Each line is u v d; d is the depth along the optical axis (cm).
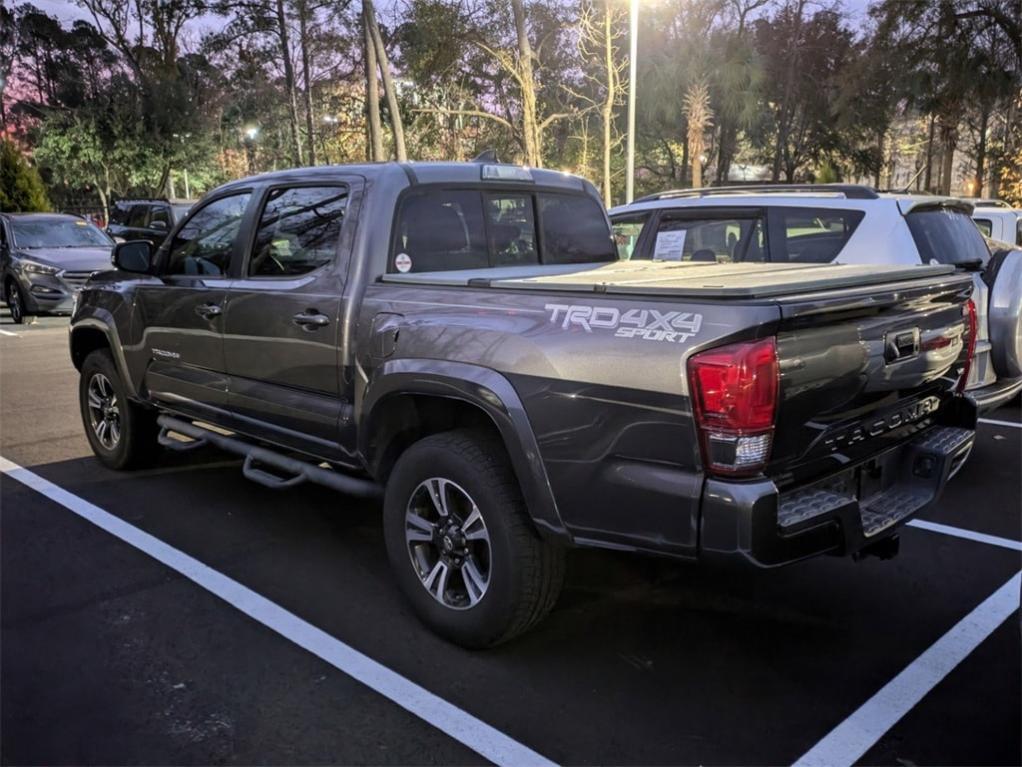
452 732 298
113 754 286
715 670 337
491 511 328
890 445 338
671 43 2627
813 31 2962
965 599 397
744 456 268
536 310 320
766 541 269
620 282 317
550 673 336
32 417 781
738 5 2761
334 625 375
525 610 331
